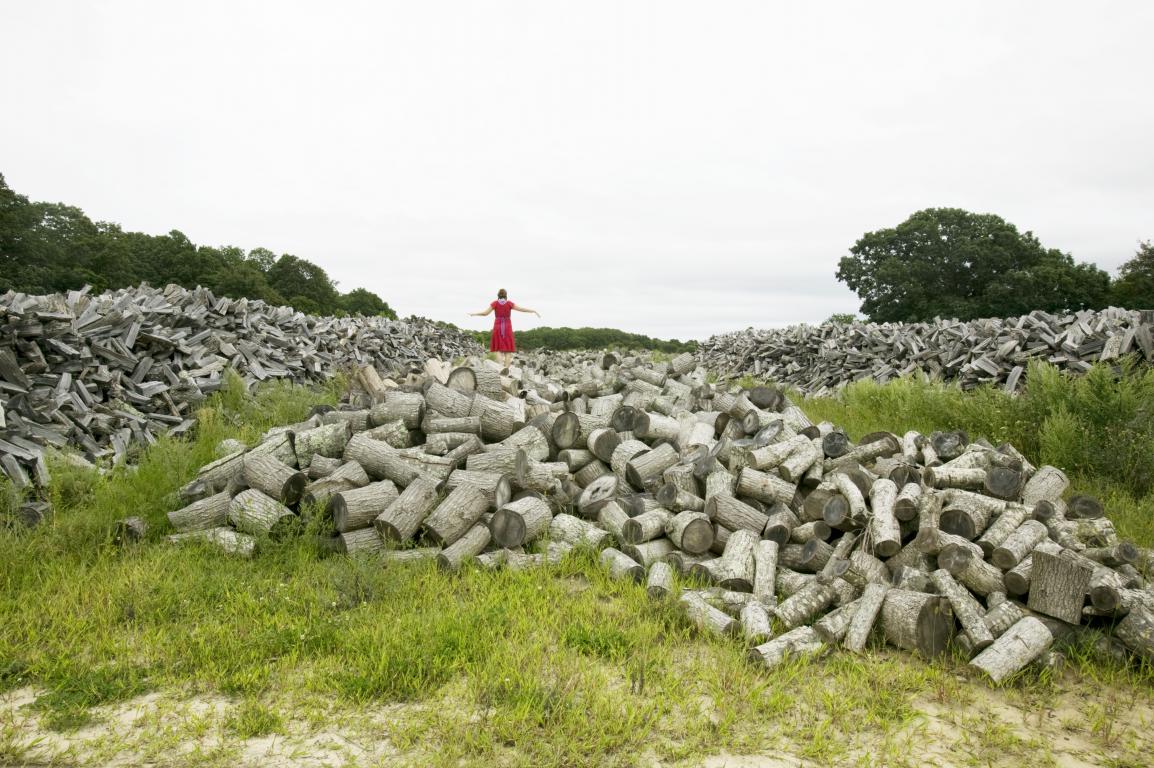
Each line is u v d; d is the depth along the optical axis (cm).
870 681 454
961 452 784
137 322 1243
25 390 969
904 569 546
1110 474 869
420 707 412
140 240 5359
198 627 513
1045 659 468
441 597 569
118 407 1056
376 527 677
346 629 503
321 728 390
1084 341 1345
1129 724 412
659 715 405
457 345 3512
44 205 4644
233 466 793
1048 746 388
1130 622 478
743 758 370
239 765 356
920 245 4209
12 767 354
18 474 775
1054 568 509
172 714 405
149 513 746
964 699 434
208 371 1321
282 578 609
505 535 668
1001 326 1695
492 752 365
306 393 1429
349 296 6938
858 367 2028
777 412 1005
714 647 498
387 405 867
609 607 563
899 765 366
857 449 784
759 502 730
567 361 2867
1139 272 3622
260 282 5212
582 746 369
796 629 510
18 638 488
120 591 559
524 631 507
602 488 756
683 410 1115
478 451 791
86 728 392
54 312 1102
